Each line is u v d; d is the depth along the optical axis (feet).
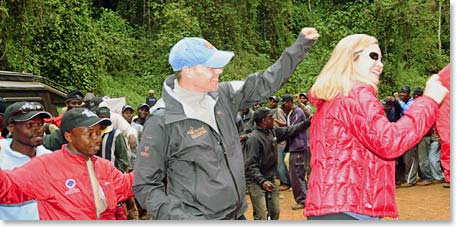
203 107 9.29
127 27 64.69
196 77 9.08
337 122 8.93
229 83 10.05
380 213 8.83
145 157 9.01
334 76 9.12
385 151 8.52
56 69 48.65
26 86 22.76
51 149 14.34
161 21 62.75
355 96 8.85
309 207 9.18
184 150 8.91
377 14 61.52
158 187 9.02
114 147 18.94
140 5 67.67
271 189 16.65
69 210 9.67
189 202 8.90
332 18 63.41
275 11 72.74
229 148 9.27
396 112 30.17
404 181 31.04
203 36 63.21
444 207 24.76
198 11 63.67
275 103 31.55
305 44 10.02
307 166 28.48
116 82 55.16
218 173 8.96
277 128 17.88
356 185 8.82
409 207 24.99
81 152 9.98
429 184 30.68
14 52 43.50
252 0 69.15
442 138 9.45
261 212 17.10
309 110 30.45
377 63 9.23
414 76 62.49
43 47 47.93
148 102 39.04
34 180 9.53
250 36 69.46
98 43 53.26
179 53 9.14
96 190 10.00
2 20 41.55
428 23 63.10
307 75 57.62
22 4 43.55
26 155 10.73
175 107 9.10
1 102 12.28
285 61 10.00
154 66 59.88
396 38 61.52
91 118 9.94
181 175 8.98
